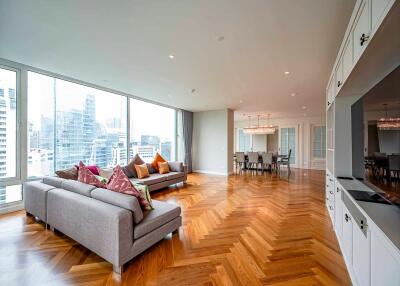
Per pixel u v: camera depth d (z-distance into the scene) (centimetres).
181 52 279
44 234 245
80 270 179
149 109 634
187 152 755
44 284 161
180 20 207
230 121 740
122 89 479
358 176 228
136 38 245
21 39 250
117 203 193
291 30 222
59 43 260
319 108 701
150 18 204
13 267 182
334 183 259
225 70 343
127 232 179
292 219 298
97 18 205
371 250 126
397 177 136
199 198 413
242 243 228
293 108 706
